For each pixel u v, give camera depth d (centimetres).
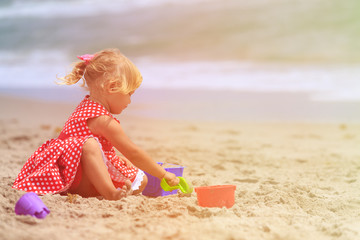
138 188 459
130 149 425
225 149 820
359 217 408
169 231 337
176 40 2812
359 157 755
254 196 470
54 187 420
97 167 417
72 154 418
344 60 2248
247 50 2523
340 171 637
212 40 2736
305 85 1747
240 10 3116
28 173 440
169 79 1975
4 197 411
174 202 428
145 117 1257
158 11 3347
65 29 3303
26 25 3453
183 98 1559
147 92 1677
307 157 755
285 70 2103
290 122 1173
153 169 434
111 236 325
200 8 3266
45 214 368
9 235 315
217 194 417
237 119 1223
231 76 2011
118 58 438
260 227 358
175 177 448
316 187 529
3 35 3297
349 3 2916
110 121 425
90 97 446
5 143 785
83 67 450
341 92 1588
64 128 445
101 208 396
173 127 1095
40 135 891
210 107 1398
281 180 577
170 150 788
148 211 396
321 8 2928
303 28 2736
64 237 320
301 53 2417
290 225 372
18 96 1662
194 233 334
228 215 389
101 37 3020
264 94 1605
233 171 643
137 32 3072
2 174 534
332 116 1243
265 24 2852
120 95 442
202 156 748
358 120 1181
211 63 2341
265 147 853
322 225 371
